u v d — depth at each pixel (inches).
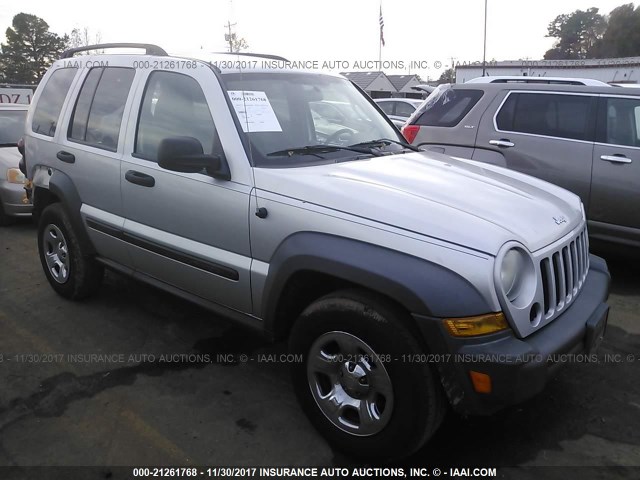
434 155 143.9
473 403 90.3
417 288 89.0
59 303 177.3
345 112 146.5
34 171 180.7
